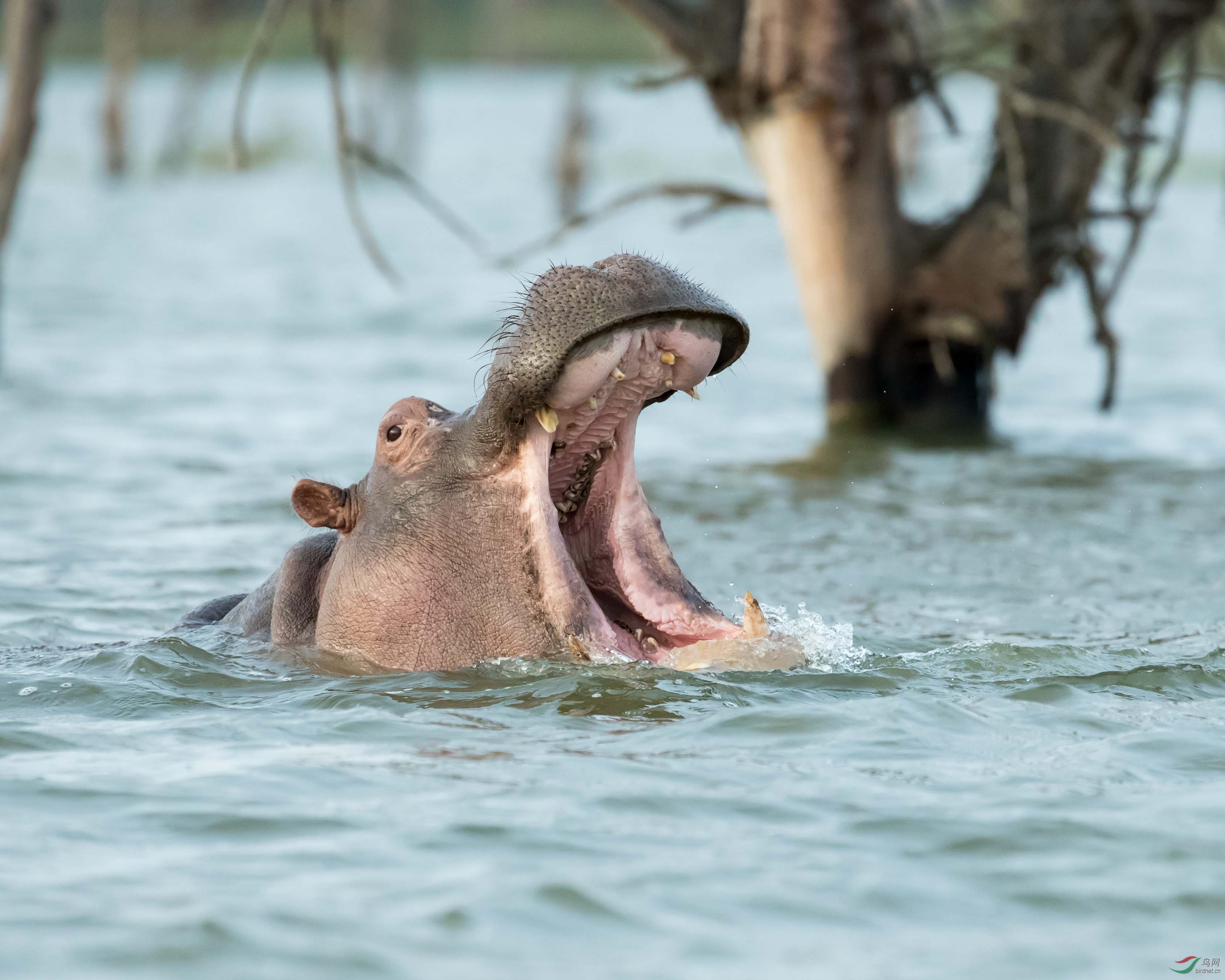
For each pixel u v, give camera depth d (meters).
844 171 63.69
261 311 104.75
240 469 57.03
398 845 20.39
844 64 62.28
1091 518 48.94
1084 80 64.88
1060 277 69.25
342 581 30.08
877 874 19.44
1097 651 31.95
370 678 28.55
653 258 26.70
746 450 62.22
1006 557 43.50
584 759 23.83
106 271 127.69
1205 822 21.03
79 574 41.53
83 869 19.64
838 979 16.69
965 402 68.38
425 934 17.72
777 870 19.56
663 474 56.69
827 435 65.56
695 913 18.31
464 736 25.11
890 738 24.91
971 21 74.12
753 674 28.36
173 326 97.00
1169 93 71.69
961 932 17.86
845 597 38.72
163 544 45.50
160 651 31.03
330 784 22.83
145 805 21.98
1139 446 62.91
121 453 59.38
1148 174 193.88
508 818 21.33
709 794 22.30
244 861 19.89
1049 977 16.72
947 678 29.05
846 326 66.25
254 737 25.38
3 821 21.36
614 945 17.47
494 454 28.34
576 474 28.83
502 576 28.39
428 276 126.81
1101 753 24.23
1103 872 19.47
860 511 50.00
